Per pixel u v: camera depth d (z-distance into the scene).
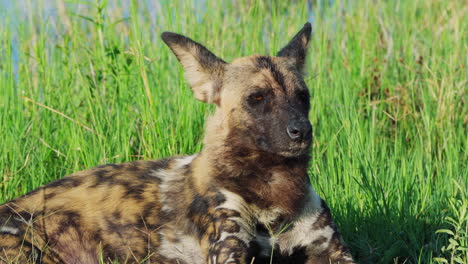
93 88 13.13
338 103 13.66
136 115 12.80
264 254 9.12
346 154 12.13
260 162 9.10
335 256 9.21
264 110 9.23
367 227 10.54
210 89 9.88
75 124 12.63
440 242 9.84
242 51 15.48
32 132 12.57
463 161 12.34
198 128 12.72
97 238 9.20
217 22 15.09
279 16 16.27
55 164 12.39
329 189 11.50
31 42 15.34
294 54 10.34
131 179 9.57
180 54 9.99
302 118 9.05
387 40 16.56
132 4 12.83
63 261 9.13
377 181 11.18
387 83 15.00
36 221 9.09
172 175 9.62
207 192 9.11
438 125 13.34
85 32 15.83
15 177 11.59
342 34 16.64
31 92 13.45
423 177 11.73
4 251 8.81
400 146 12.52
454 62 14.65
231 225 8.82
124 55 13.37
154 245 9.21
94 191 9.39
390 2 18.33
